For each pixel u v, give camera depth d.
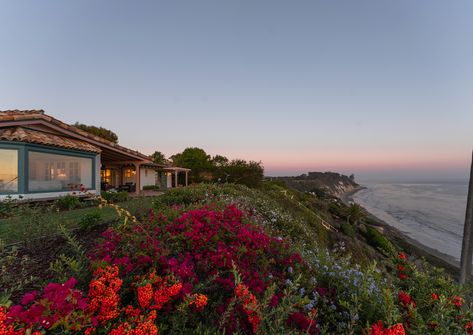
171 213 3.75
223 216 3.12
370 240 21.06
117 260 1.80
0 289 2.19
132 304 1.67
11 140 7.95
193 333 1.49
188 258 2.15
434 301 2.19
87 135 11.22
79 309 1.29
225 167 22.12
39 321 1.08
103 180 17.66
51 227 3.97
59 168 9.72
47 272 2.58
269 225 5.93
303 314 1.88
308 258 3.04
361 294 2.06
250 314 1.50
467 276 4.99
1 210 5.75
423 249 22.98
